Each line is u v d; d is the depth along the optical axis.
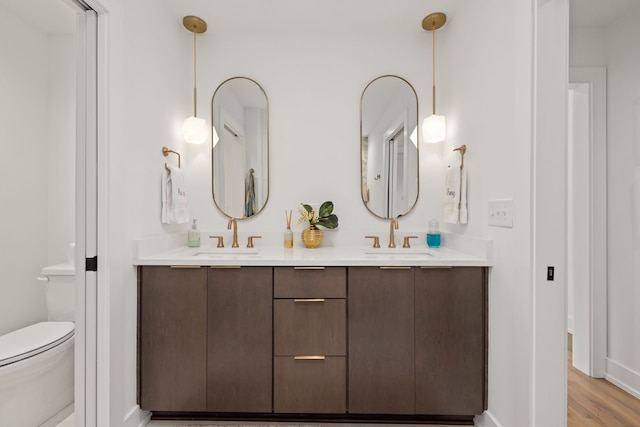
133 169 1.69
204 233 2.34
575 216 2.41
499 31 1.60
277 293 1.72
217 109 2.37
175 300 1.73
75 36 1.46
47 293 1.37
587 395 2.04
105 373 1.48
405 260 1.70
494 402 1.64
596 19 2.19
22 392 1.30
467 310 1.70
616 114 2.18
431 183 2.35
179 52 2.23
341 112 2.37
